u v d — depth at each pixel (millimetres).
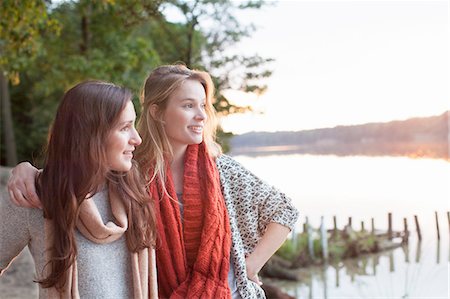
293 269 14500
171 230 2047
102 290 1714
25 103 21891
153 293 1827
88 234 1701
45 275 1690
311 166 36375
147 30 14711
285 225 2180
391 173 32531
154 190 2068
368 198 23594
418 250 16125
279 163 37875
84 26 13680
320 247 15500
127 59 13078
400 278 13047
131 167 1839
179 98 2102
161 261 2041
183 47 14602
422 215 20172
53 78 14023
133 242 1767
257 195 2195
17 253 1764
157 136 2129
